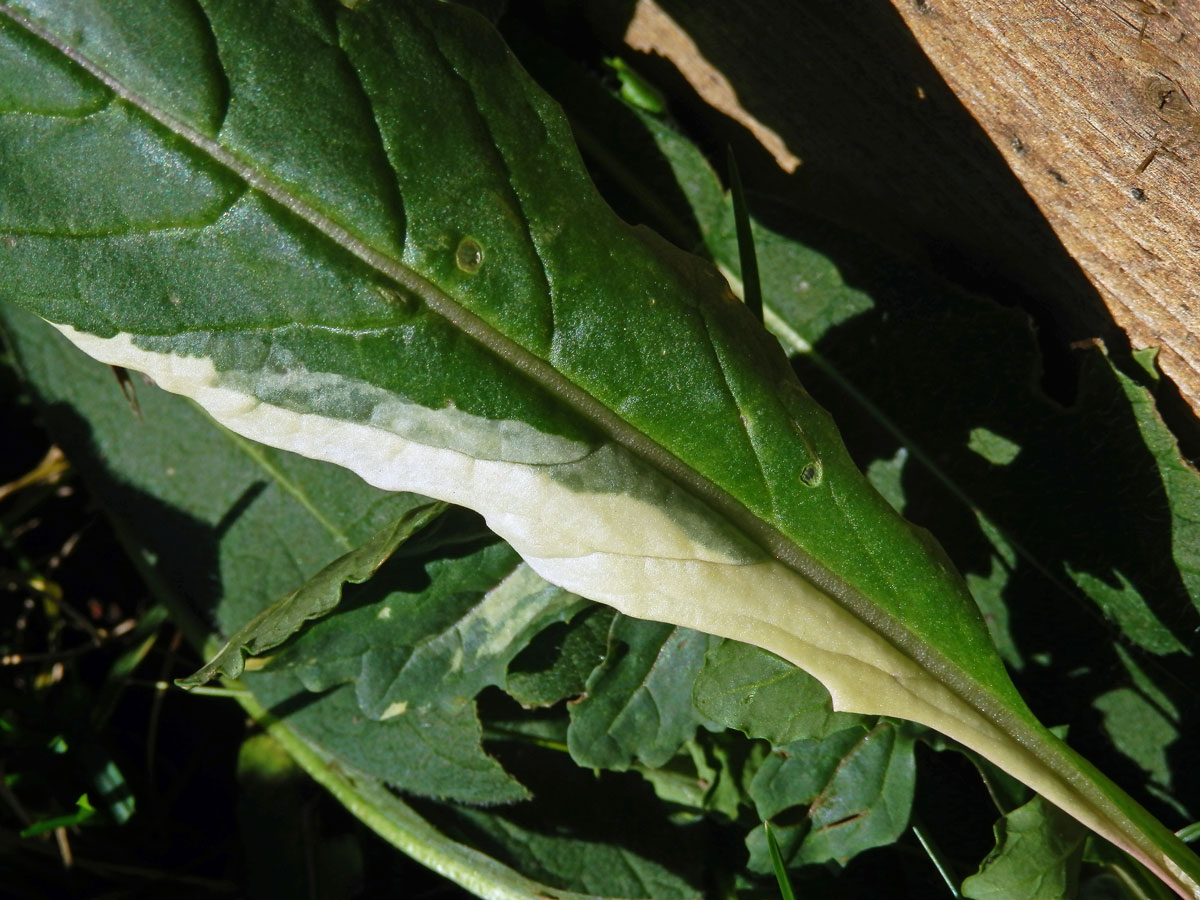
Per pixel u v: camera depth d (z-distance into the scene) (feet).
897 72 0.54
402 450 0.46
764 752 0.61
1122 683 0.59
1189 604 0.56
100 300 0.43
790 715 0.53
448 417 0.45
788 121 0.61
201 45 0.42
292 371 0.45
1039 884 0.52
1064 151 0.52
